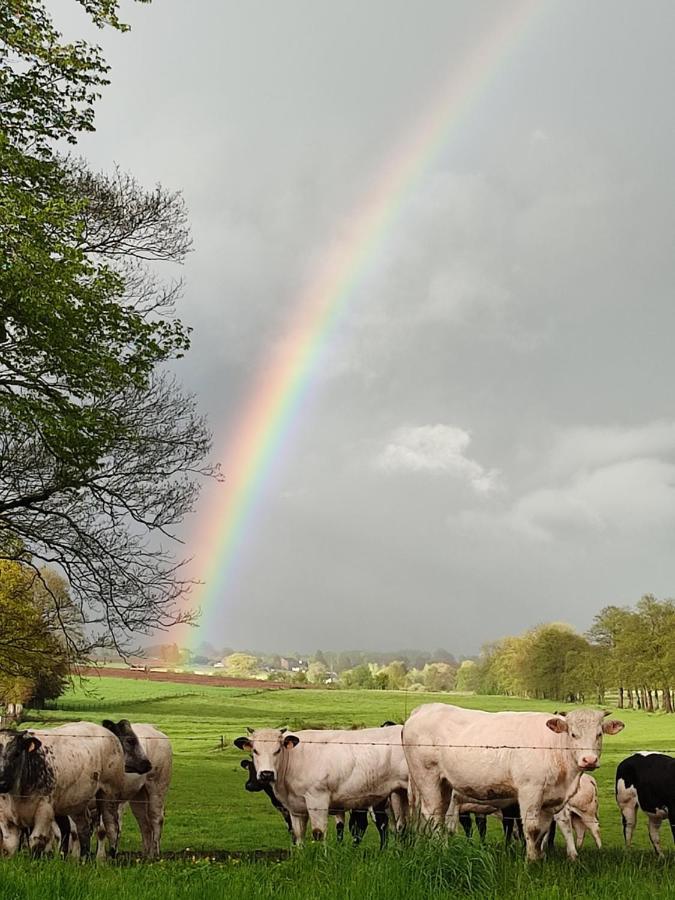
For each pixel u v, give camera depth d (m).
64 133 21.50
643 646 100.88
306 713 91.31
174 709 93.12
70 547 21.33
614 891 10.39
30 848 14.52
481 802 14.94
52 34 20.55
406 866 10.48
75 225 18.89
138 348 21.12
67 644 22.48
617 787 18.98
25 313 18.67
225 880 10.25
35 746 14.52
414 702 111.56
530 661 121.00
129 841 23.06
